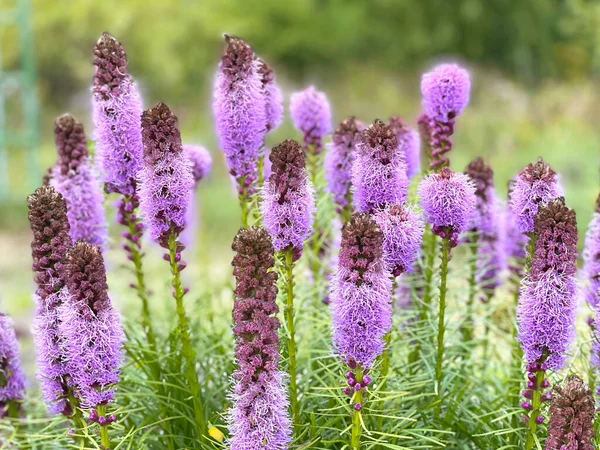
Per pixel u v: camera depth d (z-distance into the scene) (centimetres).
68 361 68
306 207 66
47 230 67
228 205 223
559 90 343
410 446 74
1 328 74
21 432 80
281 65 388
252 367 61
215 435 70
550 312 64
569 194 204
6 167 264
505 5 385
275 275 62
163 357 77
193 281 116
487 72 385
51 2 326
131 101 73
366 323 62
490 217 86
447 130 79
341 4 395
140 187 69
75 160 77
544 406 68
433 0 396
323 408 75
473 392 79
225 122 75
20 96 301
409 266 68
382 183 67
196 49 358
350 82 371
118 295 98
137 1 340
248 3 379
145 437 71
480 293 92
